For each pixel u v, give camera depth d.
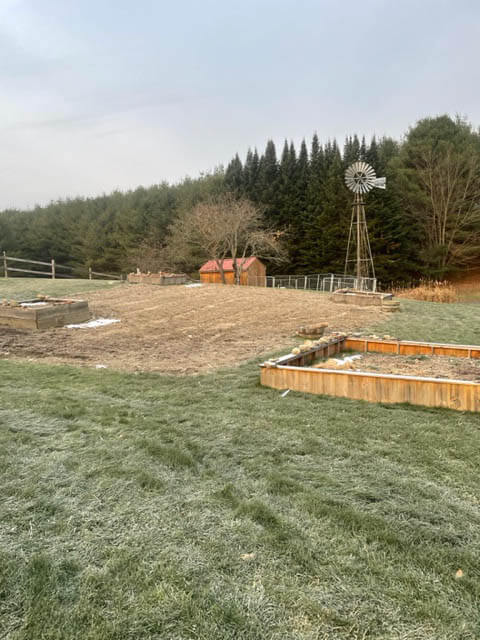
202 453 3.06
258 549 2.02
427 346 6.34
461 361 5.84
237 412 3.92
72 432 3.41
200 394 4.47
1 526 2.18
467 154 29.20
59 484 2.60
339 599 1.71
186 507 2.37
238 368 5.65
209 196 32.34
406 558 1.96
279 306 12.31
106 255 36.97
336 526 2.21
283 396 4.41
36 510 2.33
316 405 4.13
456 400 4.01
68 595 1.73
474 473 2.80
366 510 2.36
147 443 3.20
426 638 1.52
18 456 2.97
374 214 29.59
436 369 5.31
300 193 33.94
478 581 1.81
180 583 1.79
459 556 1.97
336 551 2.01
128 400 4.25
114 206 40.62
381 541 2.08
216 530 2.16
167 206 38.00
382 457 3.03
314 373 4.52
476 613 1.64
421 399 4.13
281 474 2.76
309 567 1.90
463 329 8.95
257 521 2.24
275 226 33.25
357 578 1.83
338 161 31.52
